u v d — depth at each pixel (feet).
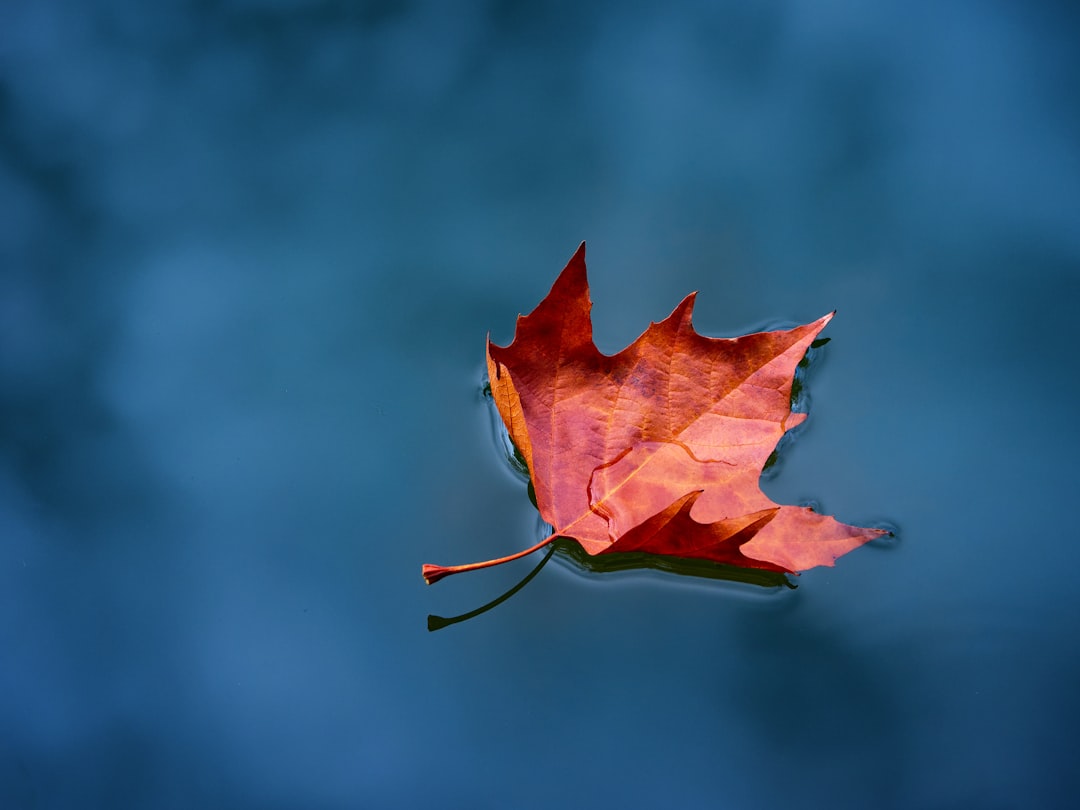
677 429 5.06
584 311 5.03
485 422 5.20
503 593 5.06
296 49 5.60
